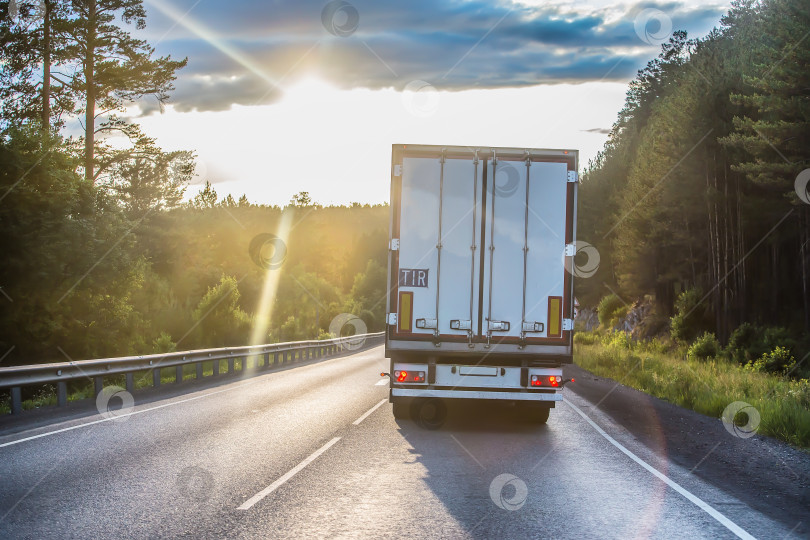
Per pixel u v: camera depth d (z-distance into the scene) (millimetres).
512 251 11406
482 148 11430
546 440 10789
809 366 28031
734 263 41250
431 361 11469
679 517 6309
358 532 5684
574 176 11469
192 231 76312
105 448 9484
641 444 10508
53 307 26984
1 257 25641
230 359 26422
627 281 58406
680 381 18734
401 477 7871
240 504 6562
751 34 43375
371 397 16672
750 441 10820
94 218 28359
